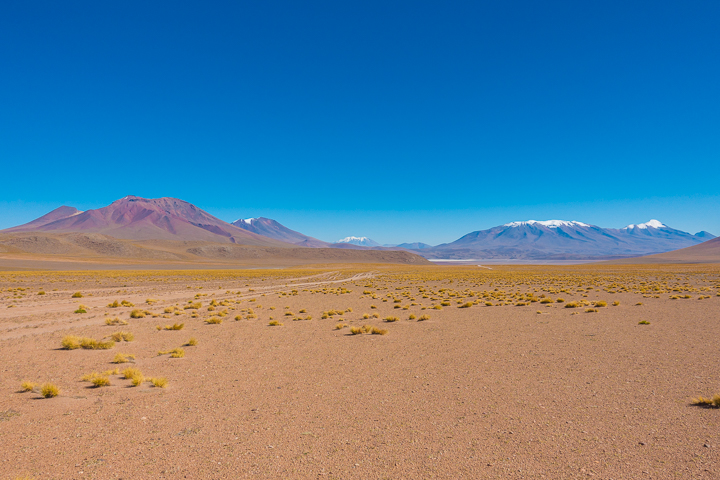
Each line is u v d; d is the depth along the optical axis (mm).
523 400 9234
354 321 23781
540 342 16469
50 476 5789
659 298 33688
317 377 11609
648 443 6770
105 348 16078
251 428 7699
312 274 106438
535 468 5965
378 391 10141
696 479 5527
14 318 24734
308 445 6906
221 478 5754
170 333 19891
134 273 96562
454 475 5789
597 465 6023
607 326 20156
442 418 8164
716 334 17188
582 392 9734
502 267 177750
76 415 8414
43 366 13000
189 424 7918
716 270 97625
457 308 29891
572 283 57906
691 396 9219
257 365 13180
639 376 11070
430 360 13664
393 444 6918
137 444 6945
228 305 33594
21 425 7809
